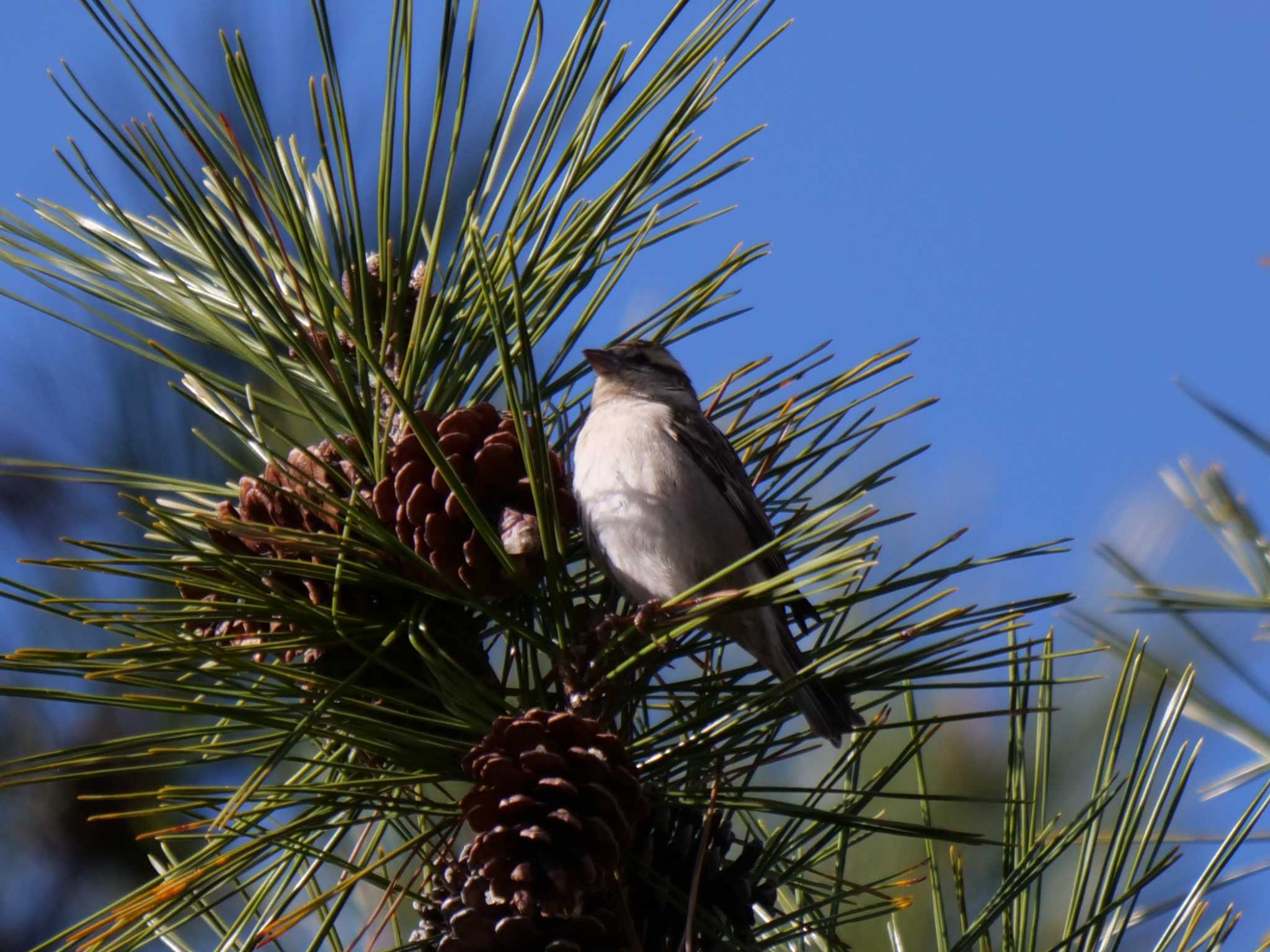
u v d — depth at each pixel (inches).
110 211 268.1
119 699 210.5
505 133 275.7
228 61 260.5
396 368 293.4
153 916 219.8
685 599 235.0
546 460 240.2
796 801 340.5
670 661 292.4
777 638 296.2
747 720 257.0
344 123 265.6
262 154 263.3
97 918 212.4
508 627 253.3
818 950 271.9
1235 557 287.6
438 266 337.4
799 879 271.9
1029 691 299.3
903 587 235.1
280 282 296.2
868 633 237.5
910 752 249.6
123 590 348.8
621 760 226.2
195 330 287.3
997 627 238.1
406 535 254.7
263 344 259.1
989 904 242.4
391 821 255.4
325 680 224.2
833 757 358.9
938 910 245.9
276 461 255.8
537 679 258.7
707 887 245.1
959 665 244.7
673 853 245.6
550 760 220.5
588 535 320.8
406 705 237.5
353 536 256.8
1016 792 255.8
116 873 336.2
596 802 220.5
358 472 267.4
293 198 263.0
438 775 233.5
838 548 244.4
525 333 232.8
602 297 291.1
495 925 221.3
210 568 248.7
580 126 268.7
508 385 232.1
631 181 272.4
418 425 231.9
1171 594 285.4
